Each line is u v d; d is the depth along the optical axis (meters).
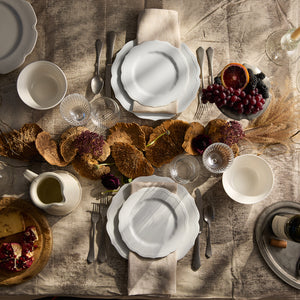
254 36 1.23
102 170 1.07
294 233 0.98
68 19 1.20
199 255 1.10
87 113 1.12
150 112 1.12
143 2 1.22
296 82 1.21
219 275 1.11
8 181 1.11
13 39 1.15
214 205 1.14
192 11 1.23
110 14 1.21
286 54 1.22
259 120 1.13
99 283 1.08
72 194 1.03
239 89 1.01
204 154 1.07
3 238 1.08
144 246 1.05
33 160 1.11
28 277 1.06
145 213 1.08
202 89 1.07
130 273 1.05
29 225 1.08
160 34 1.16
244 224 1.14
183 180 1.13
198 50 1.20
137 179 1.09
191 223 1.08
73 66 1.18
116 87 1.14
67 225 1.11
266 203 1.16
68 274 1.08
